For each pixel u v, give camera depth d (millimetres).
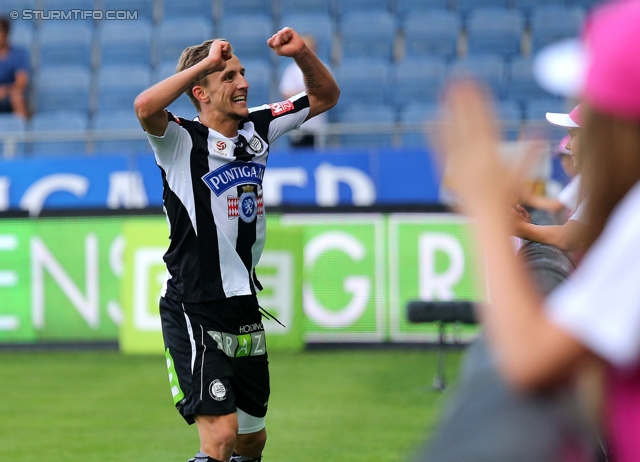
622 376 4141
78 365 27062
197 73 11852
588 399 4152
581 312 3514
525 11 45875
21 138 33469
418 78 41344
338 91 14117
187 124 12695
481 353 4016
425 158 33062
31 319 29188
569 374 3539
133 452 17719
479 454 3289
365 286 28750
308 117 13969
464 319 21828
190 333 12688
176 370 12742
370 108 39656
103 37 45062
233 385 13008
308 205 28984
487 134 3799
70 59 44781
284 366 26250
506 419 3434
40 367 26828
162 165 12742
